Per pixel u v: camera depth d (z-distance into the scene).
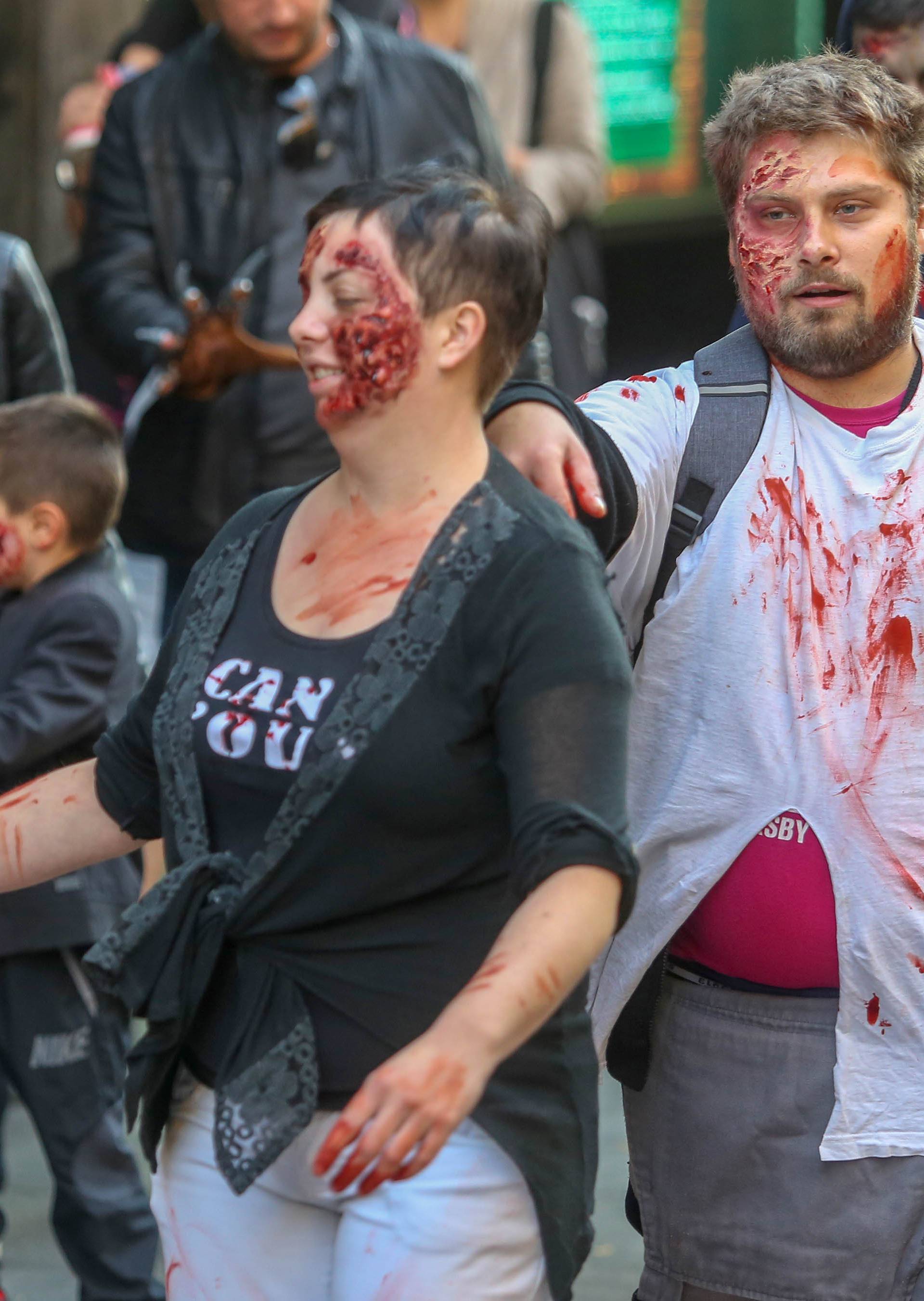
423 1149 5.48
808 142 7.84
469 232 6.30
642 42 30.84
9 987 11.49
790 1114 8.08
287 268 15.29
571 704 5.93
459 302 6.30
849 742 7.88
